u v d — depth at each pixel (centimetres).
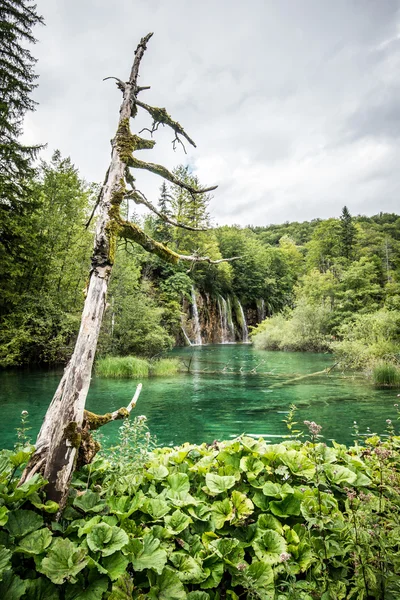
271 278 5034
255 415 833
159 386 1234
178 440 652
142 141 329
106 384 1271
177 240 3369
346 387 1192
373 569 179
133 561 176
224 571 201
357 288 3138
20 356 1591
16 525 179
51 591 159
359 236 5625
